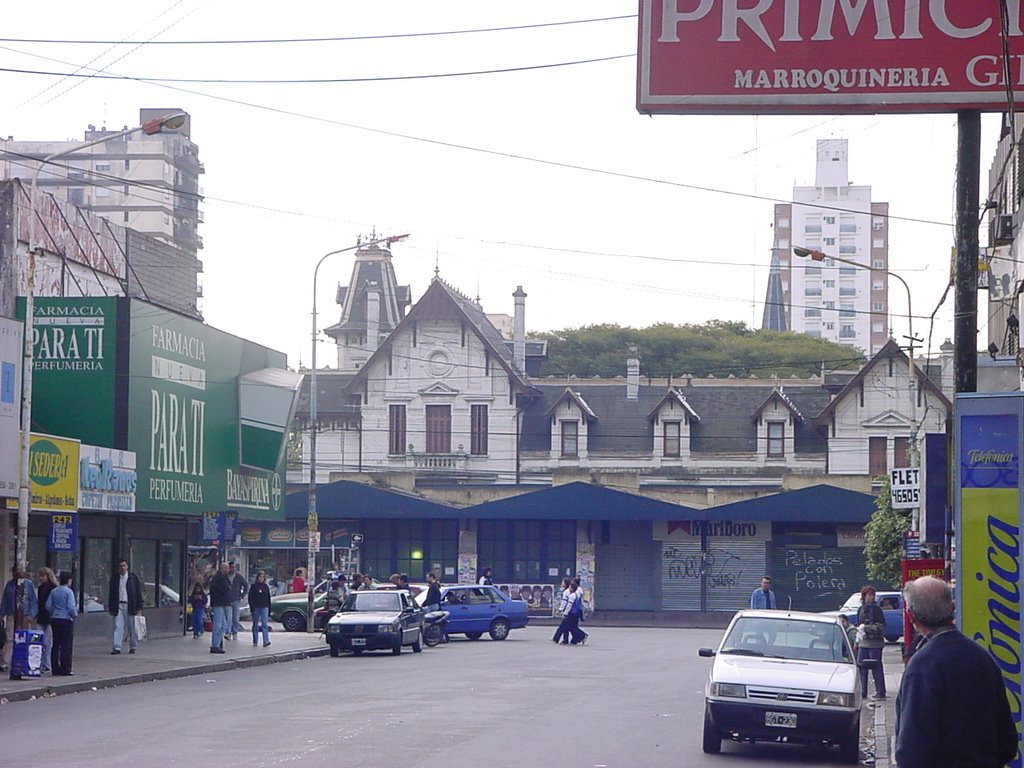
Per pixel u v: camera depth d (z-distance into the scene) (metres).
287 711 20.53
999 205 31.50
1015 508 11.59
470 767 14.78
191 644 36.53
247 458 42.53
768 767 15.91
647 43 15.04
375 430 74.19
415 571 68.19
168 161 134.00
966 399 11.86
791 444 71.75
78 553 34.09
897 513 48.00
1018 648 11.48
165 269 47.09
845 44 14.78
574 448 73.06
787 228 192.75
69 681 24.52
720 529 66.44
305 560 67.88
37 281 37.50
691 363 106.12
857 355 110.25
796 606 65.38
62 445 29.41
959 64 14.62
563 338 108.25
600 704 22.66
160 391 36.34
